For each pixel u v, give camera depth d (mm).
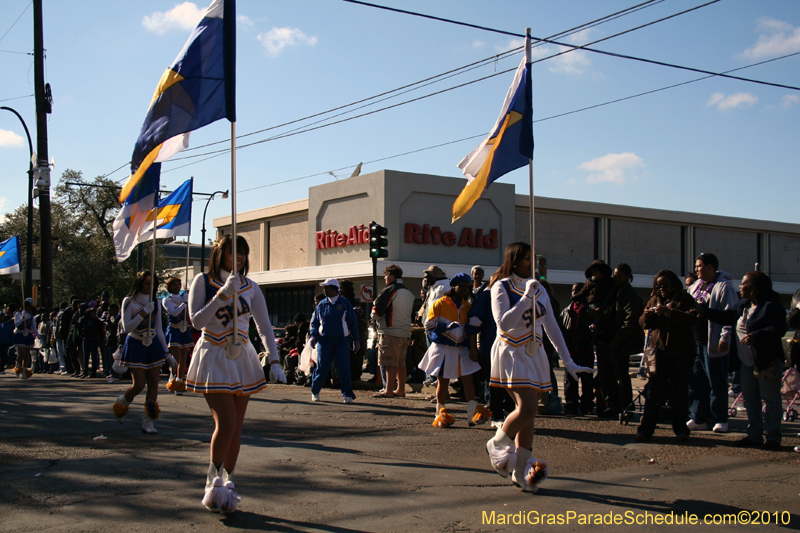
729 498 5277
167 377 16672
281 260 42062
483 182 6805
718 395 8266
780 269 48406
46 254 21062
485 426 8539
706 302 8297
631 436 7941
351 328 11125
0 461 6172
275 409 9953
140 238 8203
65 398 11406
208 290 4930
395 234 33938
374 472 5910
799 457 6820
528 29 6727
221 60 6012
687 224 44594
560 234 40344
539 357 5363
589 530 4473
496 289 5395
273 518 4570
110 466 5988
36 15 20812
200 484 5379
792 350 8719
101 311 18219
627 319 8883
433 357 8484
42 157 21125
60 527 4312
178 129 6094
